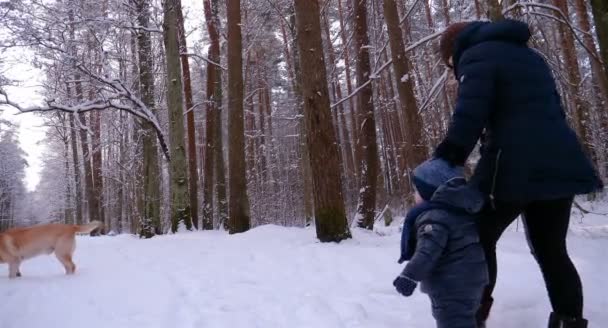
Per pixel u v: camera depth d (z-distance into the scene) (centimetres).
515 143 259
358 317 344
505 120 264
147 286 483
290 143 3647
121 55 1730
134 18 1347
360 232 827
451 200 255
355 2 1109
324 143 726
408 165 983
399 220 1480
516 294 368
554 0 1642
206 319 360
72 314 389
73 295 456
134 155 2167
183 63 1803
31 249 572
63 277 560
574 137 268
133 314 385
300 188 2889
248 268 557
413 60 1502
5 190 4294
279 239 788
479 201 255
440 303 254
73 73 1323
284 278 494
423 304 368
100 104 1184
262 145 2767
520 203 268
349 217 1914
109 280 524
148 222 1253
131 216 2722
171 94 1303
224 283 484
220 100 1681
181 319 366
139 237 1251
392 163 2478
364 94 1072
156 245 864
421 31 2062
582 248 516
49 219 5194
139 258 698
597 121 2014
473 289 252
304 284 460
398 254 562
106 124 2762
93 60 1327
